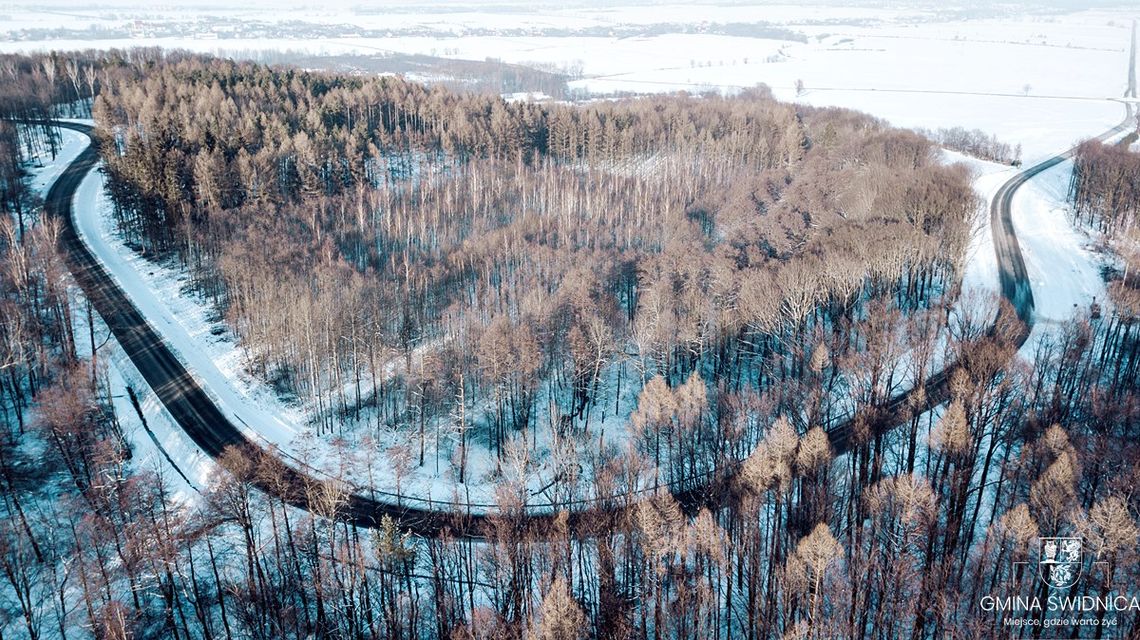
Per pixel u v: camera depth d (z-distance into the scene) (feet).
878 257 369.71
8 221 417.49
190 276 455.22
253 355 379.35
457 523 276.62
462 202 551.59
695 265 385.09
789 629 200.03
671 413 288.92
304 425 340.59
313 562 242.58
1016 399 284.00
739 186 557.74
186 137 547.08
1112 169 534.78
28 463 286.87
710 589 211.82
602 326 333.62
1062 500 201.77
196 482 298.15
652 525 214.48
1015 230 530.68
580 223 496.64
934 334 340.39
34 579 239.30
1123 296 339.98
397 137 646.33
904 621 206.28
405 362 353.31
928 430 296.51
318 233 454.81
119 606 211.82
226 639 223.92
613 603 210.59
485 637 211.61
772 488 238.68
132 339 394.93
